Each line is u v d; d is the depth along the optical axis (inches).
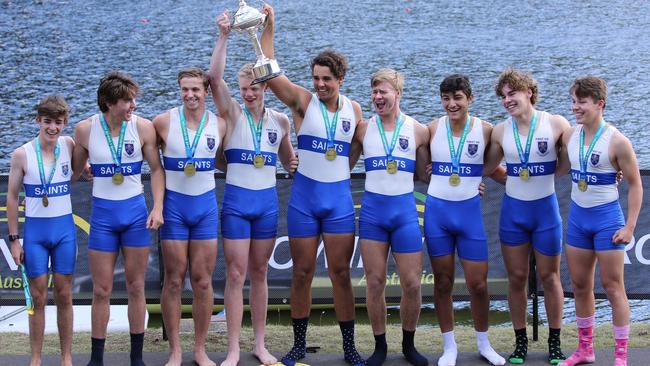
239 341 307.1
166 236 269.9
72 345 313.1
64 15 1604.3
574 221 271.3
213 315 353.1
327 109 275.7
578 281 272.7
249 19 271.6
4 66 1208.8
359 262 331.9
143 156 270.5
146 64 1216.2
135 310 271.3
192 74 265.7
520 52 1289.4
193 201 269.6
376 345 280.8
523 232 276.2
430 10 1684.3
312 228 275.0
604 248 265.3
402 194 273.0
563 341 307.6
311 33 1448.1
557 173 282.5
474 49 1317.7
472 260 275.0
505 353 291.7
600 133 264.4
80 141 268.7
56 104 260.8
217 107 275.3
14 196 264.8
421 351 299.1
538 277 310.0
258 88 273.1
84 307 385.4
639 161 737.0
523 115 271.7
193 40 1378.0
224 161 287.1
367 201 275.0
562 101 987.3
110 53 1295.5
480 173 276.7
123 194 266.4
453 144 275.0
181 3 1729.8
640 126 864.9
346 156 277.0
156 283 318.3
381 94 270.4
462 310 417.7
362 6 1716.3
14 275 320.2
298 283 278.7
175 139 268.8
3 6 1685.5
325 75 269.6
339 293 277.9
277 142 278.7
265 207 276.2
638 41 1348.4
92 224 268.1
